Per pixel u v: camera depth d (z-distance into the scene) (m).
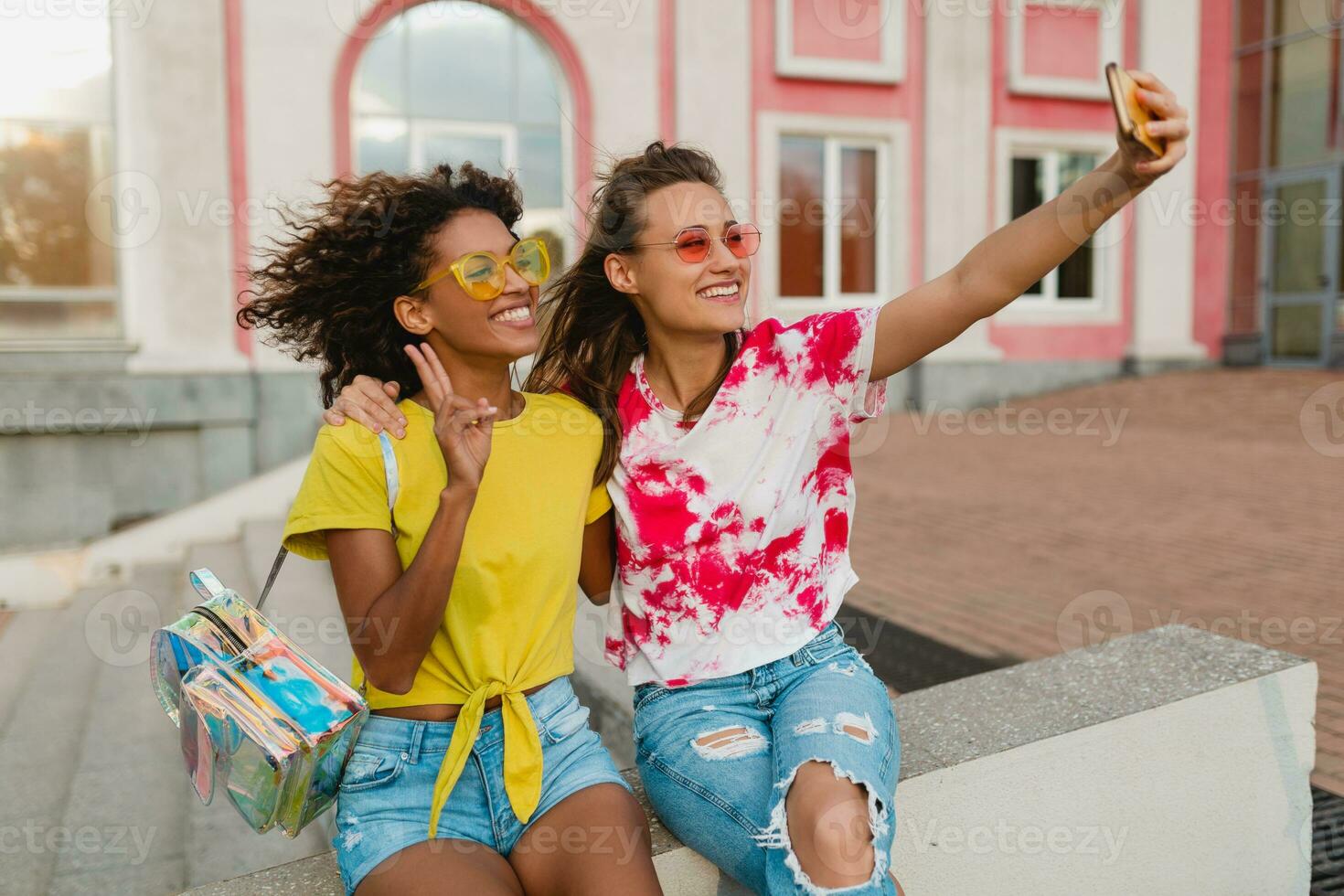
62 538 7.25
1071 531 5.64
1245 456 7.85
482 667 1.50
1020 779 1.89
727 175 9.48
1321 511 5.88
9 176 7.27
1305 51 11.38
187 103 7.51
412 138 8.31
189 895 1.52
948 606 4.25
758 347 1.66
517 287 1.51
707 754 1.55
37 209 7.34
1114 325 11.88
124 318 7.54
